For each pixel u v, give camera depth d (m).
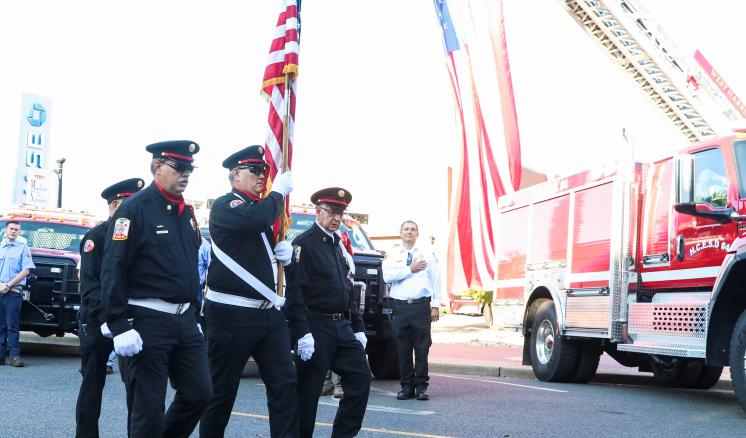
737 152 9.08
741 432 7.40
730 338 8.77
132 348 4.61
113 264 4.66
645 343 10.06
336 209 5.93
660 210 10.18
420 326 9.54
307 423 5.90
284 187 5.63
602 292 10.86
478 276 23.61
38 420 7.44
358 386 5.94
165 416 4.99
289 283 5.73
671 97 25.31
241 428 7.31
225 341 5.36
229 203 5.29
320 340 5.85
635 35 24.67
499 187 22.81
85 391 6.32
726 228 9.02
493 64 23.14
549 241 12.49
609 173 10.97
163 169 4.88
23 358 13.43
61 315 13.09
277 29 7.01
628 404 9.31
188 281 4.88
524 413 8.48
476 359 14.61
